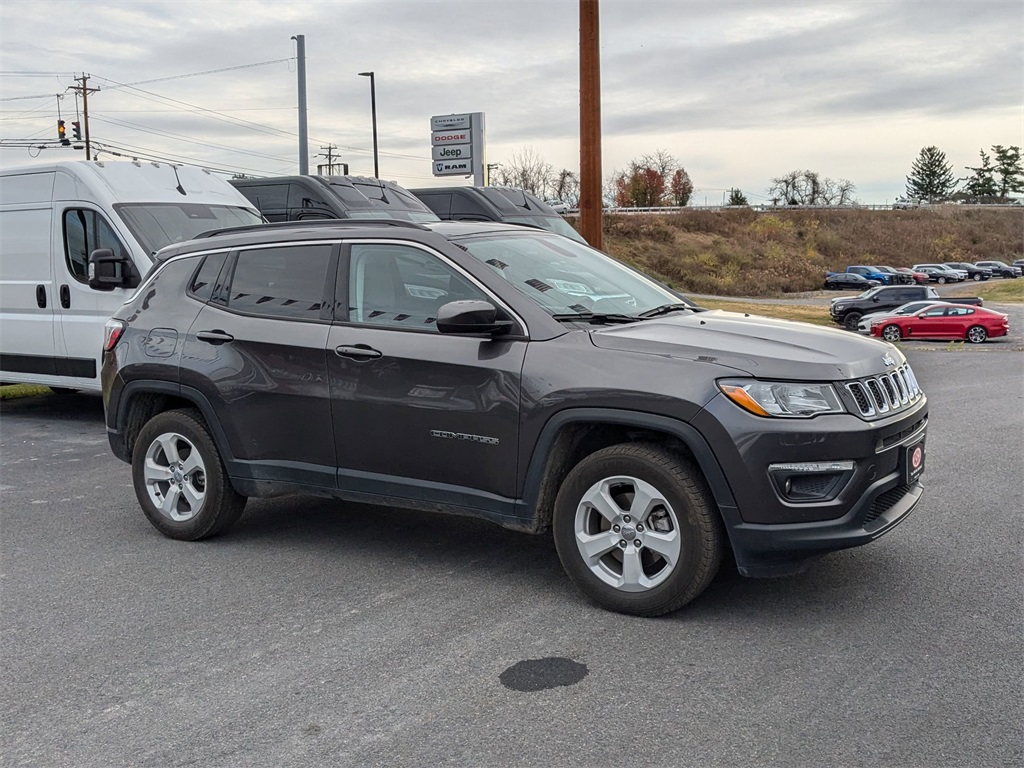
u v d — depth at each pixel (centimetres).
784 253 7600
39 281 1010
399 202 1609
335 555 552
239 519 635
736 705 352
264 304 550
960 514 602
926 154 14200
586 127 1327
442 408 478
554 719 347
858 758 313
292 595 488
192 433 570
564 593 477
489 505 475
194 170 1105
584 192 1341
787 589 473
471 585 494
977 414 1000
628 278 561
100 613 472
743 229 8050
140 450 592
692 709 350
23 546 590
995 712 341
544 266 521
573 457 475
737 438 409
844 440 408
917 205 10300
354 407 505
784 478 409
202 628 448
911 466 450
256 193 1541
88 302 975
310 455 529
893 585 475
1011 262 9100
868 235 8862
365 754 328
